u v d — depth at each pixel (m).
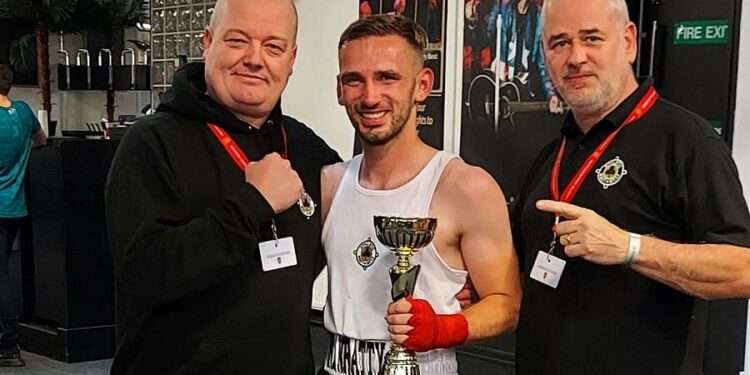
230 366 1.68
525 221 1.84
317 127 4.57
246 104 1.73
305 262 1.78
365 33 1.70
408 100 1.70
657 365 1.62
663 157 1.64
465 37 3.75
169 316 1.69
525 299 1.78
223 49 1.71
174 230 1.58
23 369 4.34
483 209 1.73
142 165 1.67
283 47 1.73
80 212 4.43
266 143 1.80
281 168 1.62
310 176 1.87
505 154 3.64
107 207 1.67
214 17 1.74
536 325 1.74
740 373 3.13
